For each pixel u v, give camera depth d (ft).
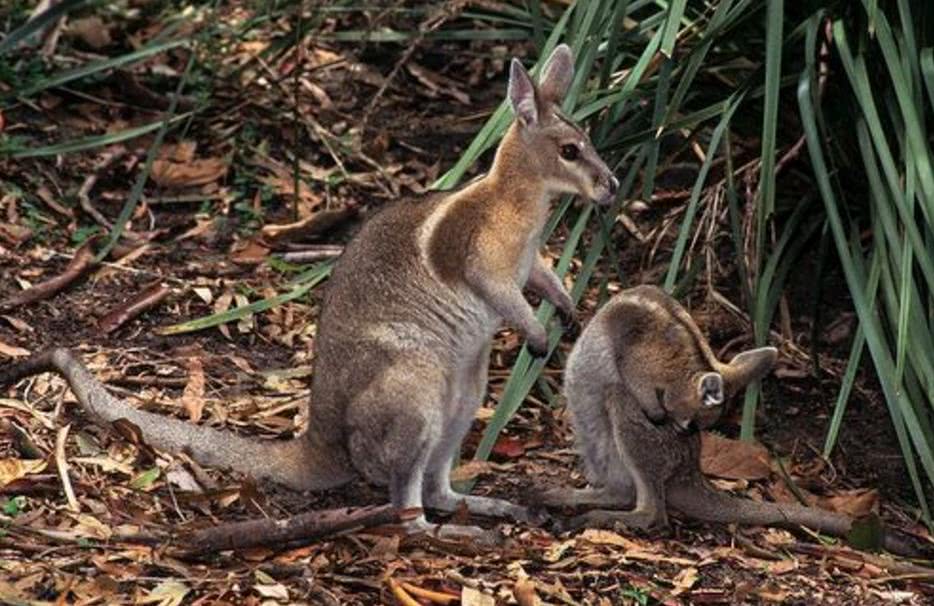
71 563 26.32
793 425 35.60
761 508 30.96
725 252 39.40
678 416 30.17
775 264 35.78
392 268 29.27
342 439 29.07
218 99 43.52
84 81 43.45
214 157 41.96
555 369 36.09
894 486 33.99
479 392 30.30
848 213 35.73
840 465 34.35
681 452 30.50
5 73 42.73
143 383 33.68
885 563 29.94
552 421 34.37
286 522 27.32
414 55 46.14
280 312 36.86
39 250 38.06
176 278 37.65
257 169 41.75
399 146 43.19
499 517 30.25
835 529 30.96
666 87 34.27
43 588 25.61
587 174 29.76
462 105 45.03
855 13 36.37
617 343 30.55
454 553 28.22
